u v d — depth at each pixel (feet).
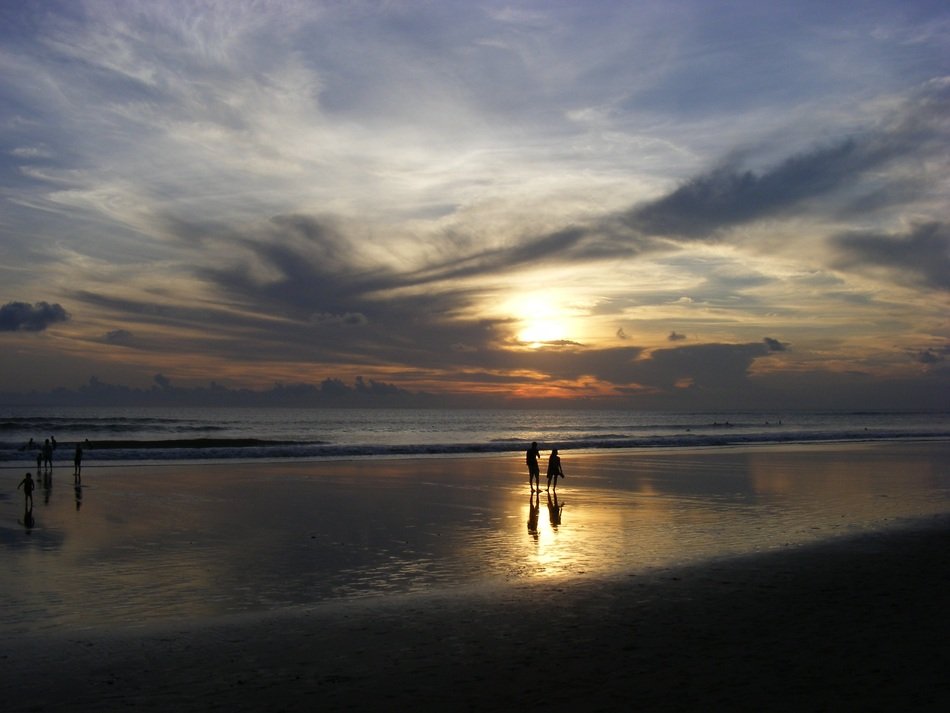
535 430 362.74
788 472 106.01
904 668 24.48
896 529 53.98
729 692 22.52
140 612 33.81
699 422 531.09
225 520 62.08
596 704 21.77
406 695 22.76
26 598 36.45
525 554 46.85
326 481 94.94
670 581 37.96
